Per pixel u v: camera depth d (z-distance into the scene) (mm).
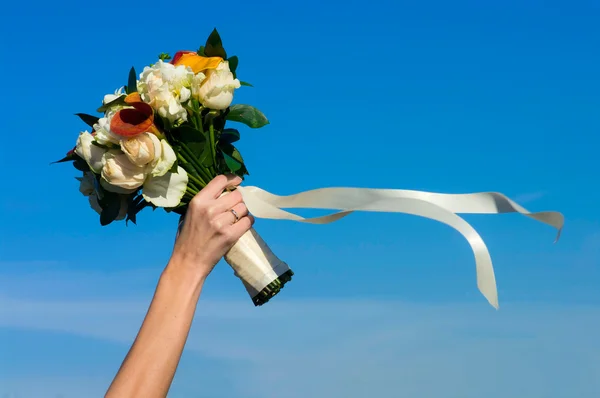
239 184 1984
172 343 1570
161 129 1873
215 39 2020
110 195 1896
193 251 1683
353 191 1828
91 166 1828
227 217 1718
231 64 2041
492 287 1651
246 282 2010
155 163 1796
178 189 1855
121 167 1791
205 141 1898
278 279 1995
